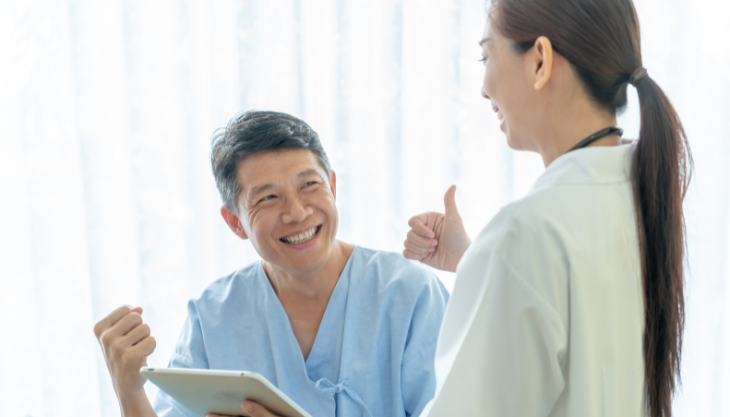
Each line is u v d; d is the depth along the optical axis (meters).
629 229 0.62
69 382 1.54
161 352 1.53
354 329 1.06
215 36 1.49
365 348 1.05
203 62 1.52
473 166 1.53
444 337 0.66
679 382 0.67
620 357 0.62
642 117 0.62
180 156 1.50
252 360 1.08
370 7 1.48
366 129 1.51
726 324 1.54
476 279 0.62
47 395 1.52
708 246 1.51
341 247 1.15
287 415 0.79
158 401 1.07
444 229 0.99
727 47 1.46
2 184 1.51
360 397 1.03
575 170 0.62
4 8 1.45
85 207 1.46
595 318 0.59
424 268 1.12
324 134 1.54
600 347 0.60
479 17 1.49
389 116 1.48
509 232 0.60
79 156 1.46
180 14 1.45
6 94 1.48
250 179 0.98
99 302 1.49
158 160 1.50
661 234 0.61
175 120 1.49
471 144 1.52
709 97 1.48
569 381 0.58
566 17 0.61
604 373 0.60
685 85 1.49
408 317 1.05
